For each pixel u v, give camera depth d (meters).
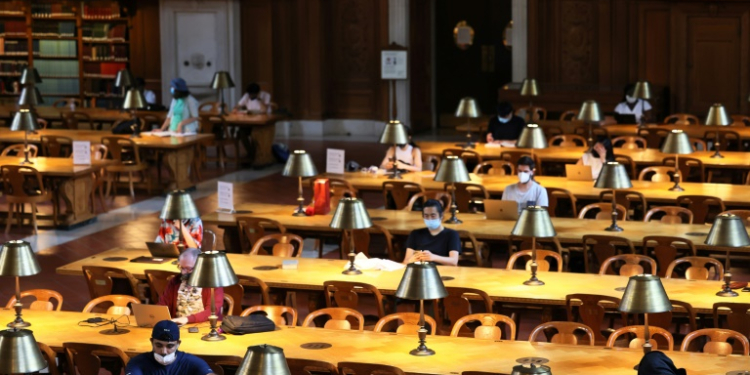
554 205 13.96
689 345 9.37
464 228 12.37
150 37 26.48
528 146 13.68
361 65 26.72
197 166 20.44
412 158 15.96
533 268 10.29
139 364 8.16
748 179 15.66
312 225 12.82
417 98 26.89
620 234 12.08
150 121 22.09
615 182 11.48
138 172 21.55
